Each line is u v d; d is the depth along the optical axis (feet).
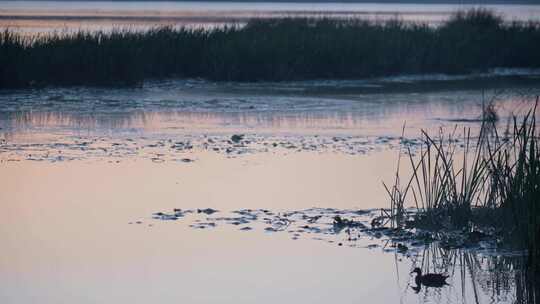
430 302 41.96
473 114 111.55
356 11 524.93
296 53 150.92
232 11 516.32
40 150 81.87
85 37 152.56
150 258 47.88
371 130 97.81
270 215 58.08
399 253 49.78
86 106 113.60
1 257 47.80
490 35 180.24
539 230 46.62
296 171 73.46
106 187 66.08
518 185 50.93
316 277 44.93
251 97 125.18
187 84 139.23
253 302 41.22
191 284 43.60
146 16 412.57
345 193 65.16
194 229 54.13
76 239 51.72
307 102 120.98
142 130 95.04
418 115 110.32
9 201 61.21
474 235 52.90
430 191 57.00
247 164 76.48
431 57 160.04
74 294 41.96
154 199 62.34
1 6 605.31
